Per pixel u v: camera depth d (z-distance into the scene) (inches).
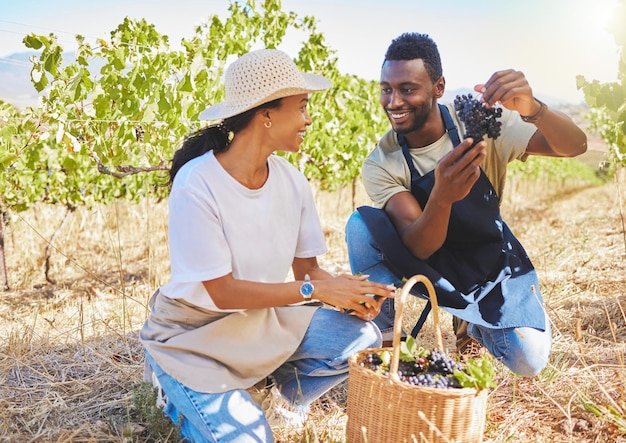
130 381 130.0
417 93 113.7
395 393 87.2
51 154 273.6
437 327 99.4
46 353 145.5
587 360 132.6
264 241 98.8
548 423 107.0
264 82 93.8
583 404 109.4
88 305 194.4
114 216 358.6
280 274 102.0
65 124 186.7
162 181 275.3
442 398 85.2
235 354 96.7
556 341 145.8
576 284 206.1
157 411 101.7
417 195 122.3
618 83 119.6
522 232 384.5
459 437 87.4
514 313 116.0
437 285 115.3
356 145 333.4
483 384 87.6
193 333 96.8
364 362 97.5
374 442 89.8
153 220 288.8
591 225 382.6
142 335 102.7
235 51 245.6
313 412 115.3
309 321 103.9
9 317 185.3
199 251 92.6
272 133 96.0
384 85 115.7
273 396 110.0
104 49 188.5
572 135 112.2
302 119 97.2
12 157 190.7
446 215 107.6
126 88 192.7
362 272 126.5
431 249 114.3
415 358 95.3
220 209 95.0
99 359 141.2
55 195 288.8
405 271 116.3
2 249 239.0
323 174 347.9
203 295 94.5
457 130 120.2
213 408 92.8
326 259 283.0
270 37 266.1
